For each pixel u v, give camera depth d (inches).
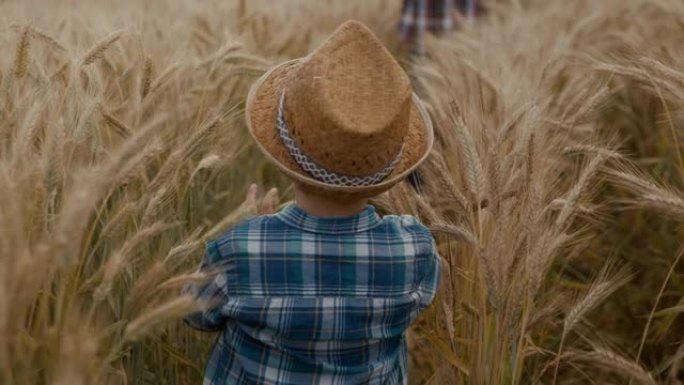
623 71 143.3
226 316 89.4
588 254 158.4
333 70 80.4
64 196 91.8
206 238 95.1
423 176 124.2
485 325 105.8
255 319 85.6
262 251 85.6
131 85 129.3
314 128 79.4
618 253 160.6
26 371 76.5
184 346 115.5
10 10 173.5
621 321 151.8
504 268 102.0
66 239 74.6
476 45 205.6
